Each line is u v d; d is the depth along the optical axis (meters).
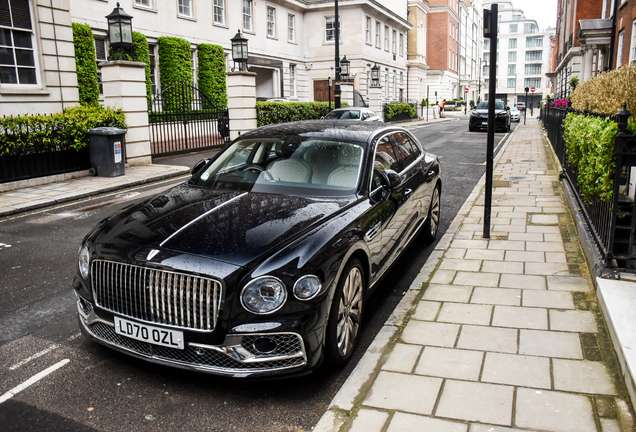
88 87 17.95
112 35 12.17
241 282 2.77
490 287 4.37
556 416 2.60
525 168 11.55
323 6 33.28
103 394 2.96
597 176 4.48
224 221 3.28
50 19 13.12
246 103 17.42
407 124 36.00
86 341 3.63
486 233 5.84
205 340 2.80
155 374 3.19
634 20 16.55
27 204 8.09
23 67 12.70
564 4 38.31
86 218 7.48
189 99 16.22
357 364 3.18
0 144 9.12
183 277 2.81
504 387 2.88
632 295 3.71
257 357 2.80
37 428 2.65
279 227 3.18
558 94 37.22
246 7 27.75
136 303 2.95
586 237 5.09
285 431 2.65
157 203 3.76
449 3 62.28
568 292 4.18
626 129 4.04
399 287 4.78
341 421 2.63
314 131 4.61
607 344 3.30
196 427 2.68
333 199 3.75
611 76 7.07
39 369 3.24
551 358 3.17
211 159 4.61
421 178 5.26
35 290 4.62
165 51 21.81
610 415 2.60
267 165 4.21
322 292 2.92
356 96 33.84
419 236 6.07
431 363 3.16
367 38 35.53
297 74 33.75
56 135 10.20
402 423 2.58
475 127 26.03
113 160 10.88
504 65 115.50
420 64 48.44
